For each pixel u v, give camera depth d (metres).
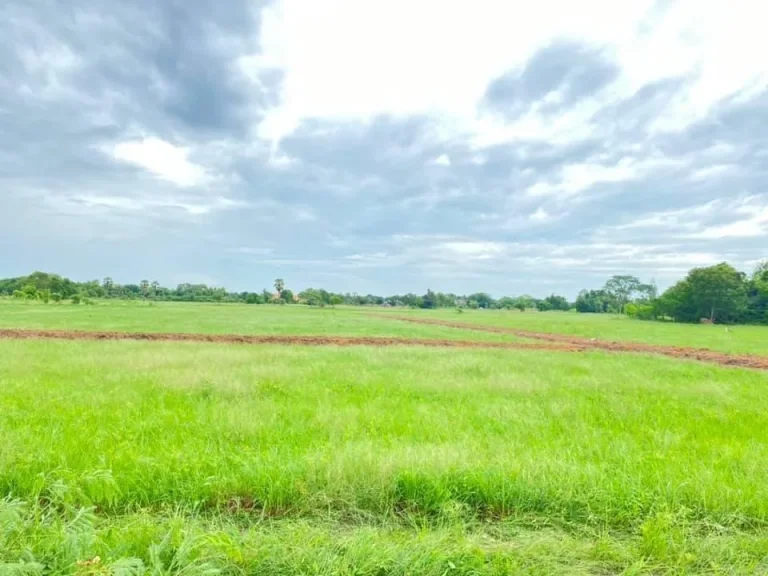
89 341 19.50
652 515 3.83
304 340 23.92
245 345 19.84
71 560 2.78
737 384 12.24
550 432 6.62
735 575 3.12
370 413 7.45
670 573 3.14
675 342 31.25
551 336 34.62
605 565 3.24
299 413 7.39
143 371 11.34
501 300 143.50
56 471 4.12
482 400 9.06
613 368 14.78
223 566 2.94
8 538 2.98
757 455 5.45
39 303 73.62
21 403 7.53
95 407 7.35
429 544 3.24
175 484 4.12
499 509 4.01
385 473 4.27
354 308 117.81
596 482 4.30
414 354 17.28
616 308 127.50
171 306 82.75
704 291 72.25
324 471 4.30
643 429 6.89
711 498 4.06
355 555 3.09
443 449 5.10
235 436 5.95
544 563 3.19
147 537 3.21
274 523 3.67
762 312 72.56
